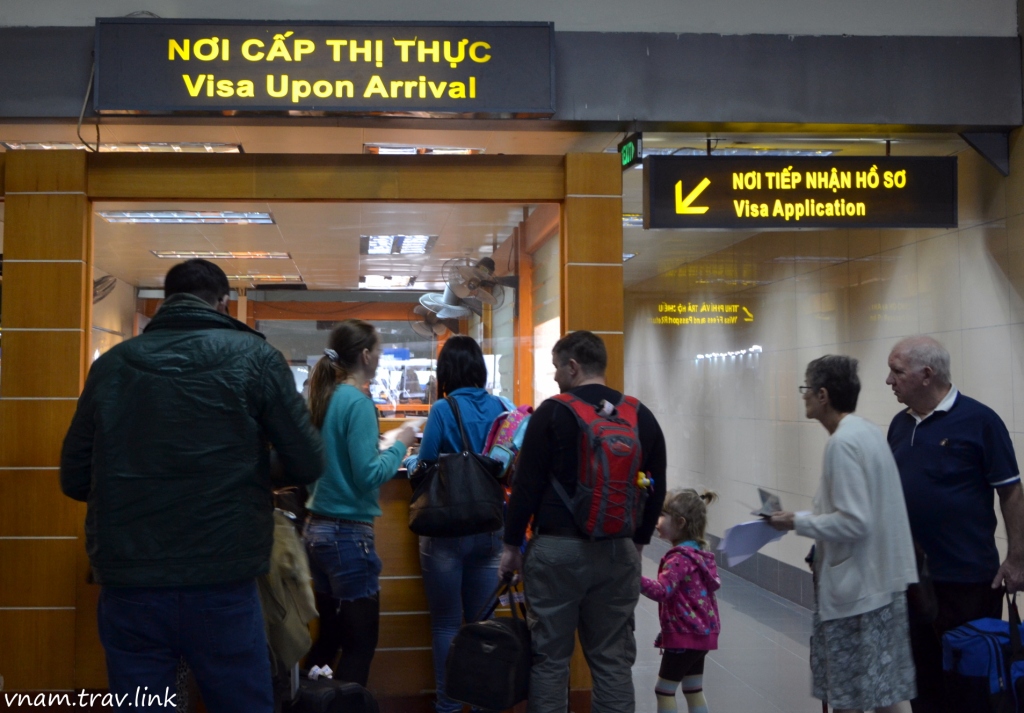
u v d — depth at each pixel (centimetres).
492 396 388
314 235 471
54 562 412
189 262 256
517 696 300
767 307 635
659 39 460
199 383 235
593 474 295
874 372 581
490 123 452
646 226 457
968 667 292
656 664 499
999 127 476
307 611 281
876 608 280
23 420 416
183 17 441
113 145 470
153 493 229
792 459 643
